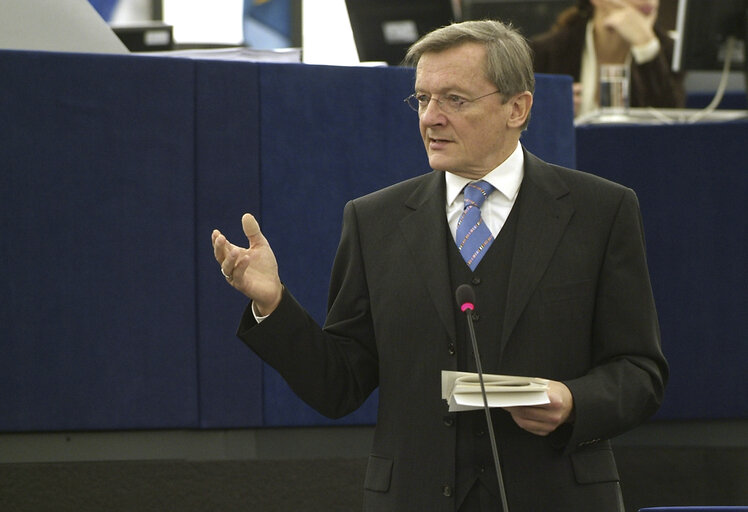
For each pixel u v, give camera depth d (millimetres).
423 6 20359
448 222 8945
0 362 12586
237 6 24891
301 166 13766
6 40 14414
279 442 13555
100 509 12914
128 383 12914
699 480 15953
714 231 16203
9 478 12711
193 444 13242
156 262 13078
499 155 8844
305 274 13727
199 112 13367
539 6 21656
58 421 12703
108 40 15453
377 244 9039
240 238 13461
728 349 16094
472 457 8367
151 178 13125
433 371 8500
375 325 8828
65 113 12883
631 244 8719
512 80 8695
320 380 8820
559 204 8766
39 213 12742
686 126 16344
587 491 8359
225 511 13273
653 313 8711
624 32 21078
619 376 8367
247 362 13320
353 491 13656
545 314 8453
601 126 16672
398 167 14148
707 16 19484
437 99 8672
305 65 13852
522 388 7629
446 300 8531
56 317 12727
